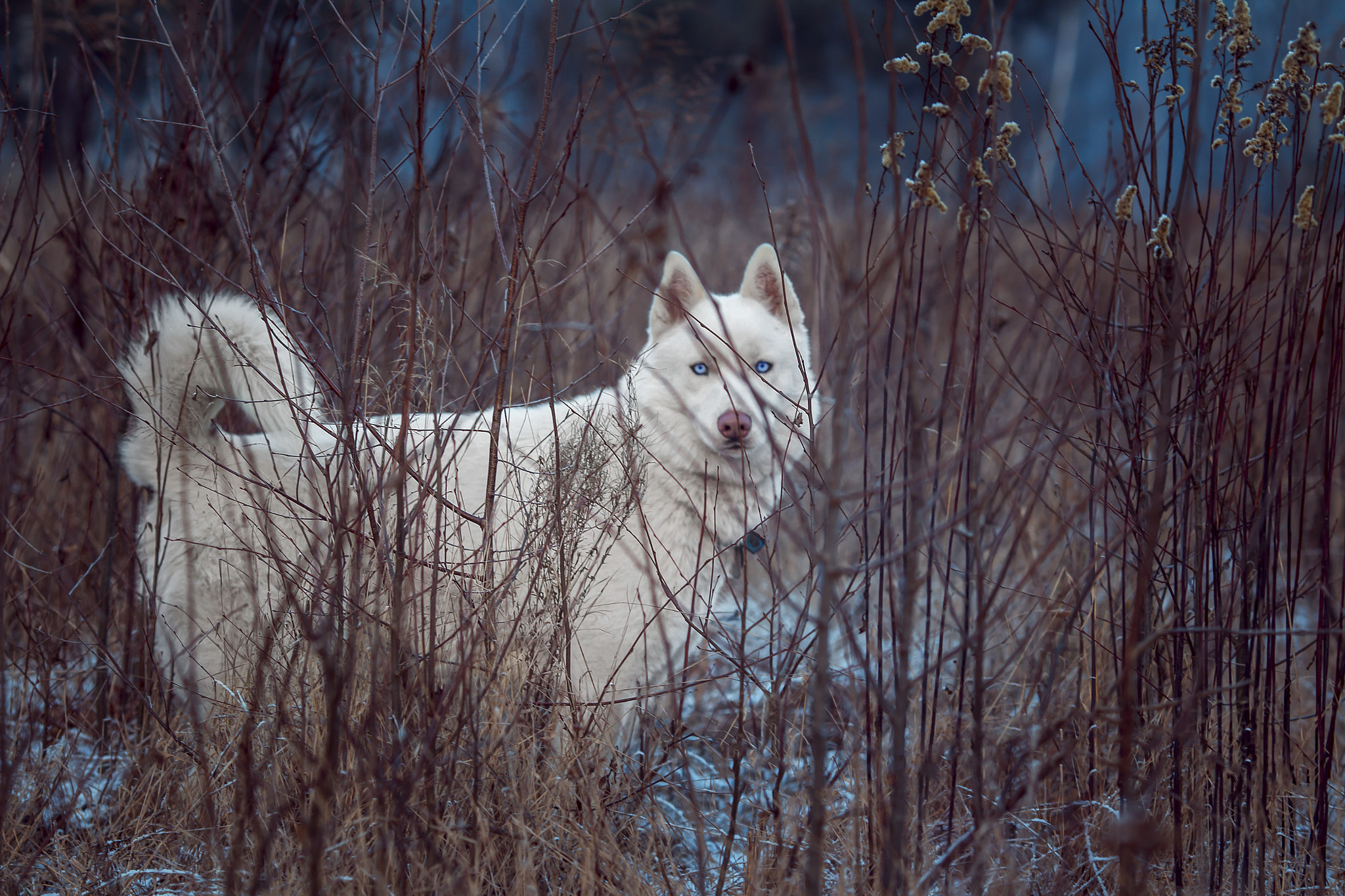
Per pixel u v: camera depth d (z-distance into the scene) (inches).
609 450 121.0
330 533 100.0
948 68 82.9
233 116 173.2
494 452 96.5
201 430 121.3
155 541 116.3
